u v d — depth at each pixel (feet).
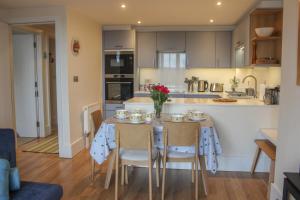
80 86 15.33
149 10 14.49
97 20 17.30
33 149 15.37
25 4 13.14
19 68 17.93
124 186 10.59
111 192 10.07
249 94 16.76
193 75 20.62
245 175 11.73
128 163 9.55
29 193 6.75
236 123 12.16
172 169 12.44
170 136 9.20
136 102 12.94
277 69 13.34
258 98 15.24
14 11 14.06
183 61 19.88
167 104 12.47
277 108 11.89
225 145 12.28
